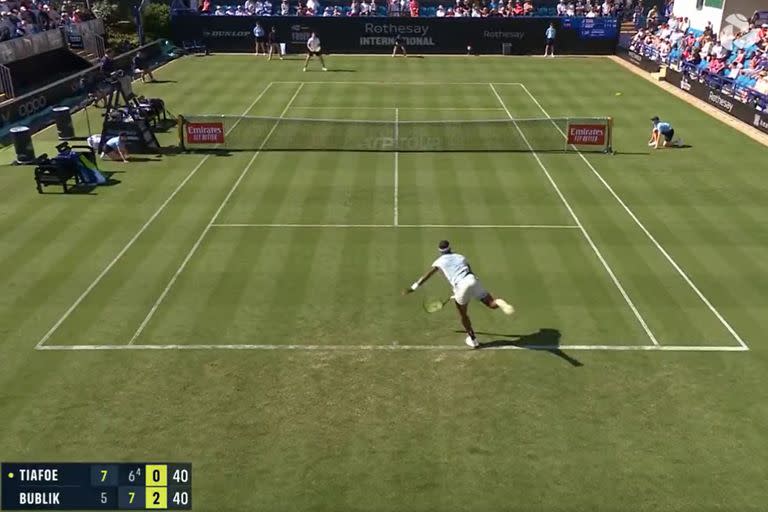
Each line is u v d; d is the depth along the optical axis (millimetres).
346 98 34719
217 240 18594
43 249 18016
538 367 13344
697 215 20531
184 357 13594
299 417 11953
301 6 55250
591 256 17812
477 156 25719
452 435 11531
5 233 18938
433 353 13805
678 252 18078
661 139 27078
